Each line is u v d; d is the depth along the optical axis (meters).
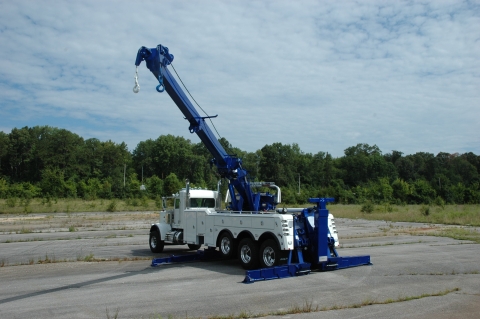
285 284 10.36
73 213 45.50
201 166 110.00
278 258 11.78
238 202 15.02
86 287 10.21
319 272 12.04
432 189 74.94
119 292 9.61
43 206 51.88
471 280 10.73
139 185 75.19
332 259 12.38
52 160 108.50
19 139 110.44
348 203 71.50
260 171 98.44
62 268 13.10
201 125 13.86
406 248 17.81
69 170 109.56
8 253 16.55
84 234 24.50
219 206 16.91
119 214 44.31
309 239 12.23
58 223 32.56
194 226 15.29
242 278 11.30
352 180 120.56
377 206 51.22
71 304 8.52
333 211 47.56
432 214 40.31
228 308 8.05
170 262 14.01
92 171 115.12
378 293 9.25
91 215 42.44
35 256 15.74
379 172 121.94
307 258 12.48
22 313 7.86
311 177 114.31
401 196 73.62
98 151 116.31
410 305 8.13
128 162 122.69
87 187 74.81
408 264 13.45
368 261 13.36
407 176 127.00
